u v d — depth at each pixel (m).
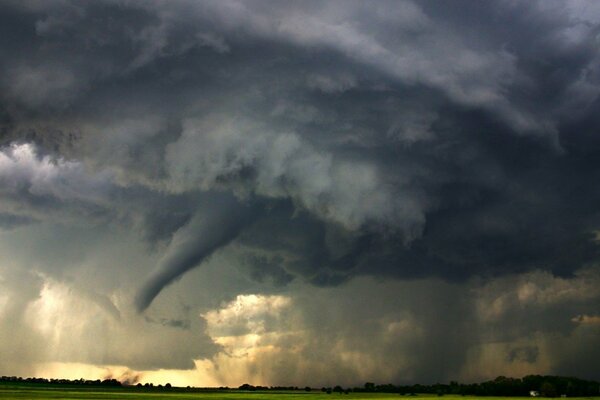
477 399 176.75
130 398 140.38
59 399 129.50
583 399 176.25
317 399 163.75
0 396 137.88
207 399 143.88
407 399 174.75
